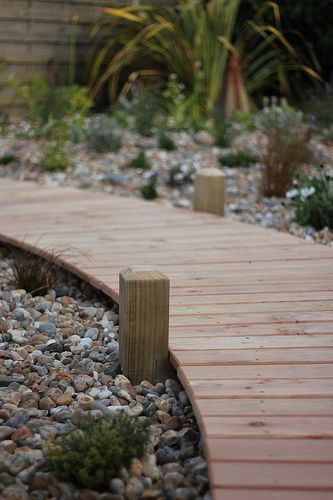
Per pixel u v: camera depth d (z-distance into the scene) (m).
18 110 8.89
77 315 3.64
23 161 7.13
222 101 9.38
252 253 4.14
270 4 9.54
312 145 7.34
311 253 4.14
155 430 2.48
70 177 6.69
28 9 8.83
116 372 2.92
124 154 7.42
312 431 2.19
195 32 9.34
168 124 8.61
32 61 9.02
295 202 5.61
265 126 7.31
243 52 10.05
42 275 4.00
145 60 9.81
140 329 2.79
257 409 2.32
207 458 2.07
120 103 9.26
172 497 2.11
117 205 5.40
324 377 2.55
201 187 5.21
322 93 9.33
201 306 3.27
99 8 9.52
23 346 3.20
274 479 1.96
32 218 4.97
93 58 9.57
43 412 2.59
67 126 7.70
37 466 2.21
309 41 10.25
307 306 3.28
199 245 4.30
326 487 1.92
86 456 2.17
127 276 2.78
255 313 3.18
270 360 2.68
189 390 2.46
